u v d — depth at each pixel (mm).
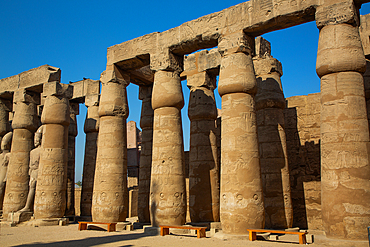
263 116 13164
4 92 19328
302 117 15594
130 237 10609
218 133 18578
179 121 12570
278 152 12766
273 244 8695
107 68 14570
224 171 10336
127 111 14523
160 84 12594
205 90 15336
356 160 8398
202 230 10461
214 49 15492
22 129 18062
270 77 13281
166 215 11562
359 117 8648
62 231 12859
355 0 9258
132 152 27297
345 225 8180
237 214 9805
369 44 12336
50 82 16594
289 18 10320
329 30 9180
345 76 8859
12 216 16250
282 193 12469
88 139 19812
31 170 17031
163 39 12953
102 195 13320
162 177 11875
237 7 11219
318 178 14641
